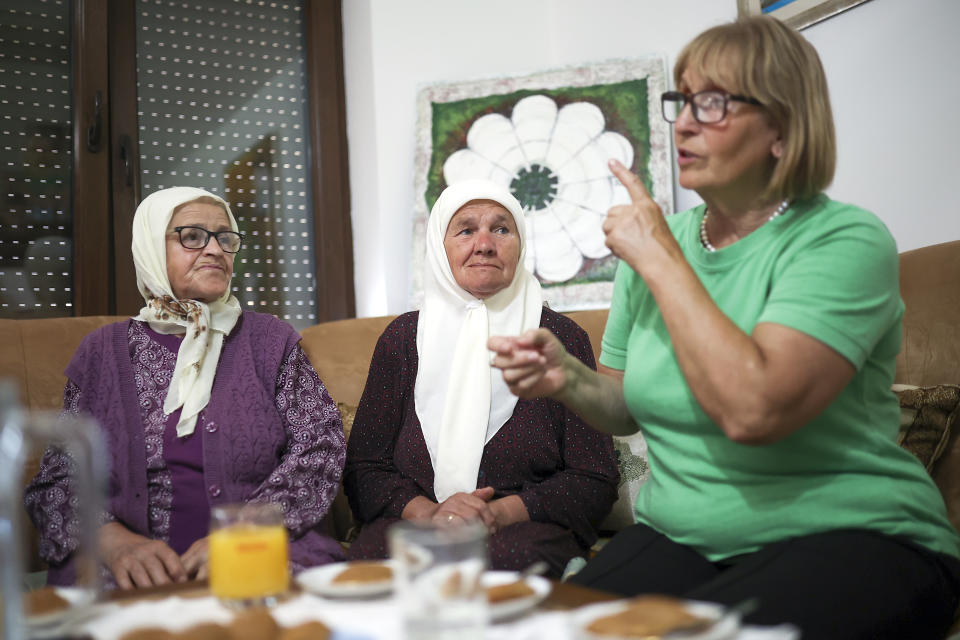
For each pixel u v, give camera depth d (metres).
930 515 1.15
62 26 2.84
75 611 0.82
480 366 1.92
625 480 2.07
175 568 1.54
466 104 3.03
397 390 2.00
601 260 2.85
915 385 1.71
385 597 0.89
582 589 0.91
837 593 0.99
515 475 1.85
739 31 1.19
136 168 2.91
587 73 2.97
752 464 1.15
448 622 0.67
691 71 1.21
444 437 1.87
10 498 0.73
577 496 1.77
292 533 1.73
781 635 0.68
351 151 3.26
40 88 2.81
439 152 3.01
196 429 1.81
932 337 1.71
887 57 2.19
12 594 0.73
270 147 3.24
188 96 3.09
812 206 1.20
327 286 3.23
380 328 2.46
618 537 1.29
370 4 3.10
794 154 1.15
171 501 1.77
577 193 2.90
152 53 3.03
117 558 1.56
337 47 3.28
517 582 0.85
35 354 2.11
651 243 1.12
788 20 2.46
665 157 2.84
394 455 1.94
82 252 2.77
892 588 1.02
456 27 3.16
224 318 1.93
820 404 1.05
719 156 1.18
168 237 1.92
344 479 1.96
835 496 1.11
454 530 0.69
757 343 1.06
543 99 2.98
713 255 1.24
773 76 1.15
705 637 0.66
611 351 1.46
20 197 2.75
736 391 1.03
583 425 1.87
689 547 1.22
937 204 2.07
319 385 2.00
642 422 1.29
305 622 0.77
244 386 1.87
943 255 1.77
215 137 3.13
